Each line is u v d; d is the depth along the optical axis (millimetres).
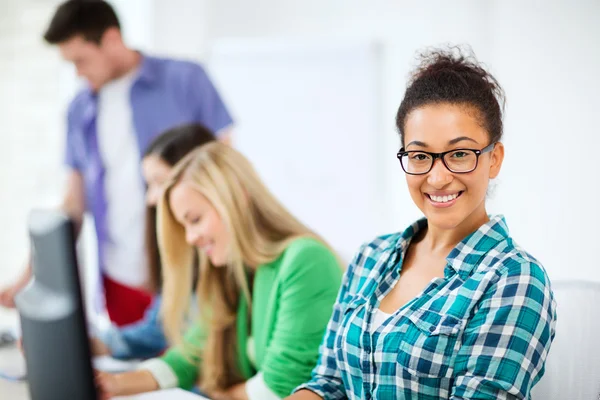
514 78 2900
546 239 2834
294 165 3338
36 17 3521
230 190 1868
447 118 1131
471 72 1169
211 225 1888
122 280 3109
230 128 3178
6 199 3588
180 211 1903
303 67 3316
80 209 3170
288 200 3352
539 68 2854
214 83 3449
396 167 3240
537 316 1073
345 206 3275
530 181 2869
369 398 1221
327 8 3404
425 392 1132
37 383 1115
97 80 3002
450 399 1086
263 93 3375
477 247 1177
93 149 3088
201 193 1881
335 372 1344
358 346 1240
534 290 1084
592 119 2760
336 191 3285
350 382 1272
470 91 1142
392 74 3258
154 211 2496
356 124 3254
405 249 1306
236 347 1933
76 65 2957
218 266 1924
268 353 1760
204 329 1952
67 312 1021
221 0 3592
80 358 1028
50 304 1047
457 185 1139
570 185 2795
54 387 1076
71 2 2848
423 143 1146
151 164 2275
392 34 3262
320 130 3303
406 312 1186
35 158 3580
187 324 2082
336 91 3277
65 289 1025
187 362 1937
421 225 1318
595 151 2754
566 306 1354
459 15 3135
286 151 3348
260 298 1850
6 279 3578
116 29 2947
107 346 2471
